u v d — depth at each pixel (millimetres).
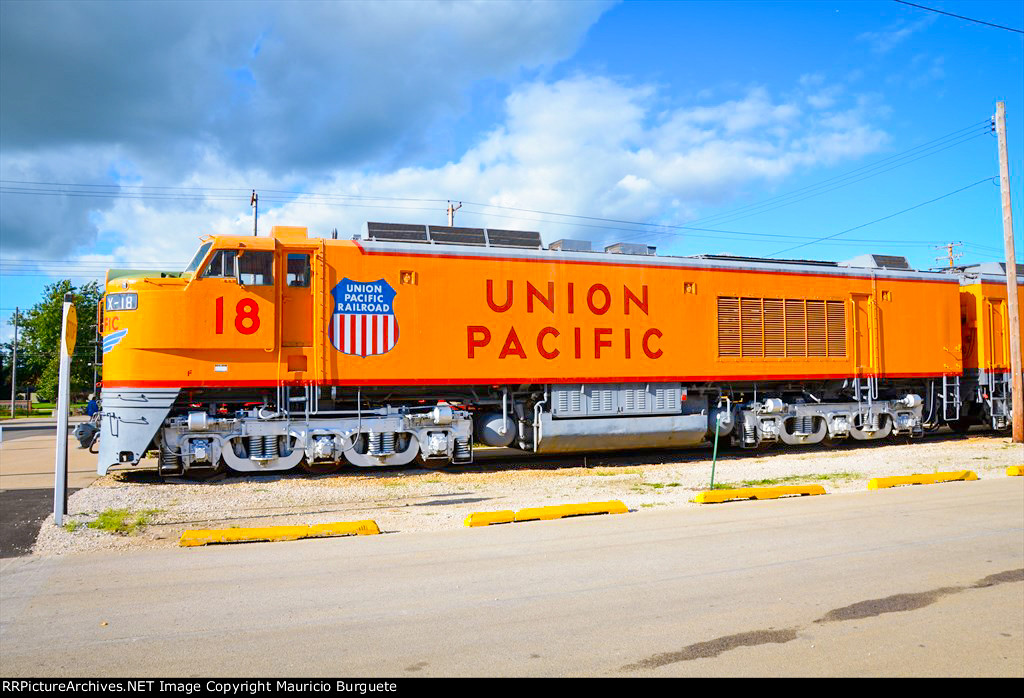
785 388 17625
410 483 12547
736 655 4820
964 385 19969
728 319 16453
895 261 19094
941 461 15031
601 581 6504
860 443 18797
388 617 5551
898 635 5199
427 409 14289
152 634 5191
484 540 8156
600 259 15391
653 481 12805
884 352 18047
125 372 12516
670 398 15953
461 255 14320
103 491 11266
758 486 12070
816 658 4773
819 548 7684
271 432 13062
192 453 12641
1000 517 9242
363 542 8094
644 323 15648
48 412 62156
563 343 14938
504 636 5156
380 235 14281
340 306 13453
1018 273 21109
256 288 13008
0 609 5746
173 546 7918
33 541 8141
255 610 5711
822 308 17438
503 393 14930
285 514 9820
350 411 13484
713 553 7492
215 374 12781
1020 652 4898
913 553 7465
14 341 56938
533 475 13555
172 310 12602
